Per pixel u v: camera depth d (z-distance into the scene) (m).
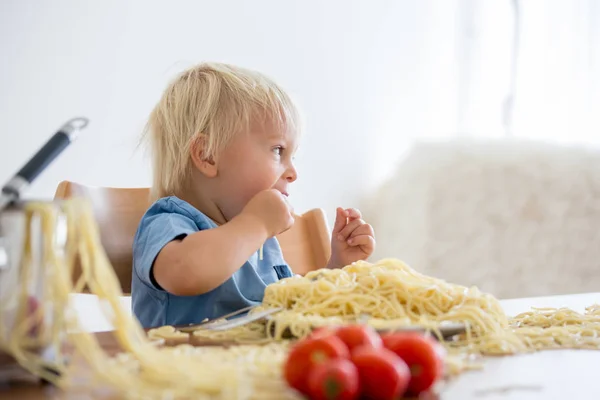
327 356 0.46
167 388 0.46
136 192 1.17
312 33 2.72
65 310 0.49
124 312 0.50
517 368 0.59
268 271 1.22
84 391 0.48
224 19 2.50
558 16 3.01
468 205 2.74
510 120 3.01
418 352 0.48
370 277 0.75
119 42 2.27
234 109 1.14
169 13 2.38
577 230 2.76
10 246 0.48
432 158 2.77
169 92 1.22
